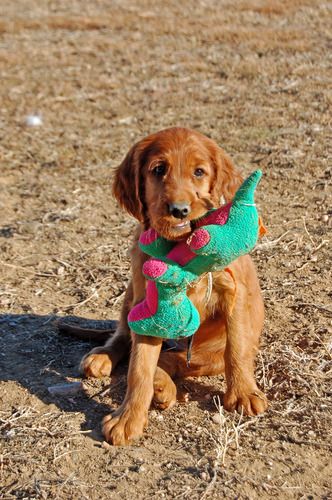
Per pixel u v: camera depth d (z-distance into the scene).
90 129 9.41
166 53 12.31
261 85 10.27
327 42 11.92
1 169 8.42
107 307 5.58
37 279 6.03
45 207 7.42
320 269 5.73
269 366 4.60
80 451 3.88
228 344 4.20
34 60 12.68
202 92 10.27
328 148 7.90
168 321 3.84
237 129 8.72
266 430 3.96
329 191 7.02
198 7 15.35
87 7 16.44
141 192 4.31
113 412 4.11
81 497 3.55
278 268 5.80
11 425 4.15
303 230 6.35
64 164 8.41
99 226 6.90
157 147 4.17
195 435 3.96
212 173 4.23
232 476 3.59
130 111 9.88
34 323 5.37
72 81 11.41
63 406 4.32
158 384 4.15
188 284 3.83
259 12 14.41
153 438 3.97
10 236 6.80
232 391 4.16
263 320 4.79
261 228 3.86
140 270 4.25
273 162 7.71
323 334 4.87
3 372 4.73
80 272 6.09
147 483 3.60
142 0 16.61
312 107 9.16
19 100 10.71
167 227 3.82
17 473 3.76
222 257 3.70
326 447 3.80
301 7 14.43
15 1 17.69
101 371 4.60
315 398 4.21
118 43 13.20
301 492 3.49
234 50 12.05
